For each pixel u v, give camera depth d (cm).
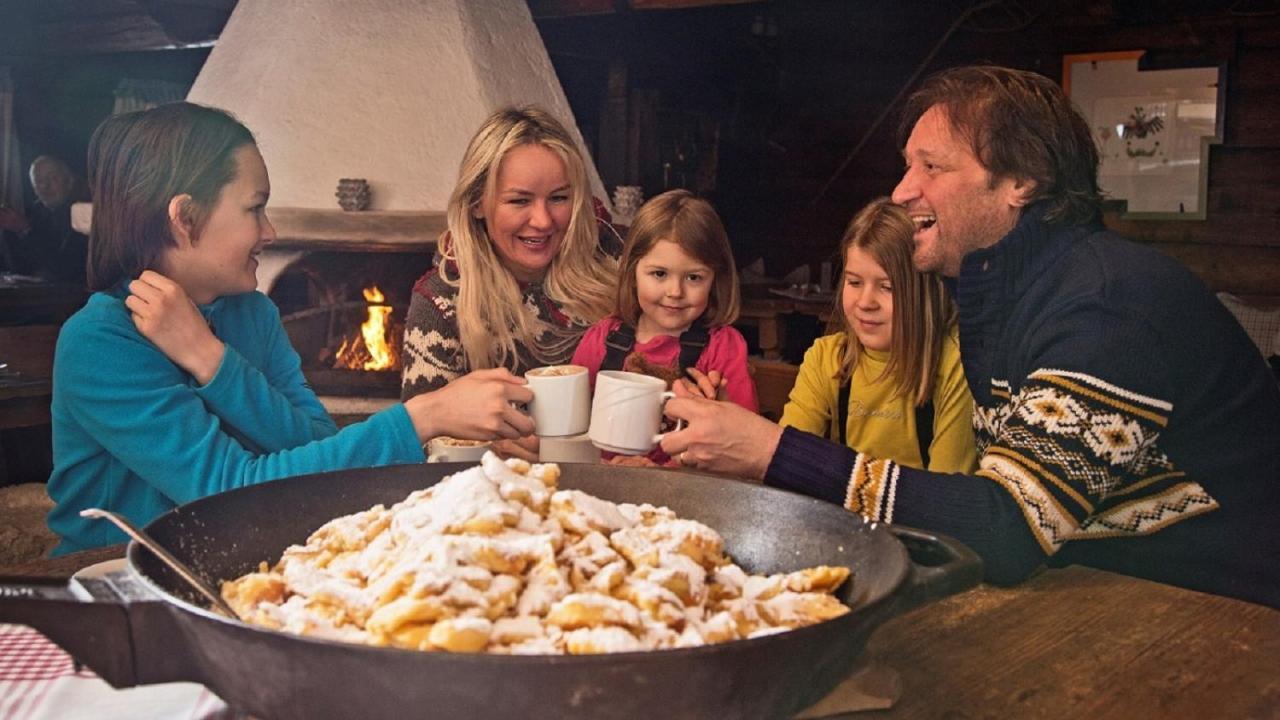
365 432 146
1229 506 142
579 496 98
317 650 68
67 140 761
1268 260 504
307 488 111
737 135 660
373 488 114
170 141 151
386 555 91
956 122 147
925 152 150
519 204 212
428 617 76
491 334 218
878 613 76
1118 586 124
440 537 83
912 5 611
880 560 93
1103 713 93
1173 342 133
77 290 542
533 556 85
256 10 439
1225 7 505
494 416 147
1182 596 121
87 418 145
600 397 152
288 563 99
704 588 90
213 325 169
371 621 77
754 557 108
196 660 76
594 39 564
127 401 143
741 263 686
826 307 520
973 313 150
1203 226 519
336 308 410
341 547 101
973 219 149
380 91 407
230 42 443
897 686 95
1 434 400
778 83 667
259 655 70
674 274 205
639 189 455
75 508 158
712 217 207
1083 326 132
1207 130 512
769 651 70
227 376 150
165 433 143
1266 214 504
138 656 75
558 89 444
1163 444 140
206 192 153
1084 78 545
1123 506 144
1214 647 107
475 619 75
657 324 212
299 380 185
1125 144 535
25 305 524
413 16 413
